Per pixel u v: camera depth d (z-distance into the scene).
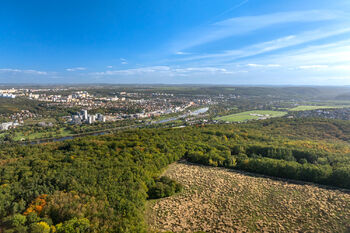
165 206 76.44
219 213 72.75
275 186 93.38
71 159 93.94
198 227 65.12
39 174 76.69
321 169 95.81
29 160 92.75
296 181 98.44
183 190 88.44
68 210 55.97
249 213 73.12
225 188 90.81
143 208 70.56
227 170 110.62
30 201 62.09
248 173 107.31
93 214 56.72
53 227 49.56
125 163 92.19
